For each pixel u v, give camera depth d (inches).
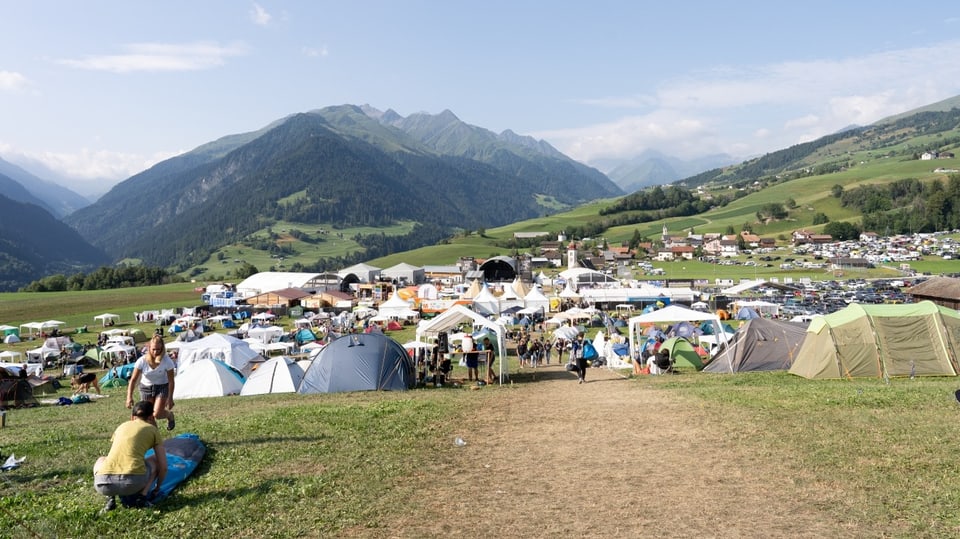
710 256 7549.2
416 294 3341.5
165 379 444.5
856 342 891.4
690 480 376.2
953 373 867.4
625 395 749.9
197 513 329.1
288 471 406.3
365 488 372.8
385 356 927.7
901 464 387.2
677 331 1635.1
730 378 928.9
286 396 879.1
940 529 294.0
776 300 3233.3
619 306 3157.0
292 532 306.7
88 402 1027.9
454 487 375.9
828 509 322.3
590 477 389.7
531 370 1224.8
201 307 3499.0
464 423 571.8
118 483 324.8
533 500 350.0
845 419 517.7
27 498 353.7
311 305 3580.2
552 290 4416.8
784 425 503.8
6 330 2817.4
